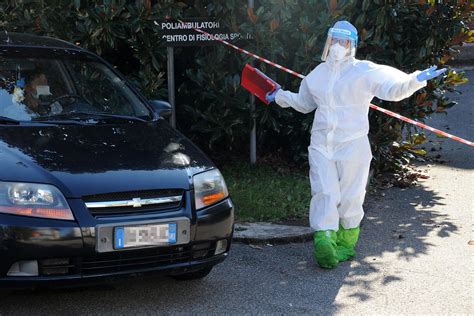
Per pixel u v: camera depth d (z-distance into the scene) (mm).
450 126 11109
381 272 5156
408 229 6297
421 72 4703
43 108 4883
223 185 4559
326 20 7262
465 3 7777
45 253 3779
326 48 5133
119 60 8062
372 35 7555
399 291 4777
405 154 8492
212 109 7633
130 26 7262
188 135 8297
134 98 5410
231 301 4527
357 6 7609
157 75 7656
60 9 7203
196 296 4594
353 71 5055
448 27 7887
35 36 5824
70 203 3873
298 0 7418
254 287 4797
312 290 4766
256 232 5879
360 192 5238
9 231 3734
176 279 4883
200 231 4230
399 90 4828
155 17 7223
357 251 5660
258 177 7676
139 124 4984
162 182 4164
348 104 5082
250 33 7367
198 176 4375
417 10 7727
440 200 7332
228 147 8219
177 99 8086
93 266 3912
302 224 6211
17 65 5145
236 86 7461
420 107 8039
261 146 8523
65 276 3850
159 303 4453
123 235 3939
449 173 8523
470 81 15391
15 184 3842
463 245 5848
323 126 5172
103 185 3986
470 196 7496
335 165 5199
